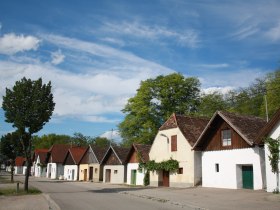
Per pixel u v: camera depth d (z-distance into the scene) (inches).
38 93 1224.8
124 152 2188.7
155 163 1612.9
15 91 1219.2
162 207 771.4
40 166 3828.7
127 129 2374.5
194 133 1508.4
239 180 1216.2
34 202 908.0
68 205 828.6
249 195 975.6
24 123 1208.2
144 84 2282.2
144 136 2210.9
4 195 1139.9
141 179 1806.1
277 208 718.5
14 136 1931.6
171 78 2260.1
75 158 2925.7
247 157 1183.6
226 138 1280.8
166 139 1581.0
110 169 2217.0
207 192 1123.3
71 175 2952.8
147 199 979.3
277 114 1034.7
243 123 1264.8
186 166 1438.2
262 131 1073.5
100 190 1409.9
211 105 2411.4
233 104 2402.8
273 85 2003.0
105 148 2657.5
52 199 993.5
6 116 1229.7
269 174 1038.4
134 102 2293.3
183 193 1122.7
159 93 2258.9
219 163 1288.1
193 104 2337.6
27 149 1253.1
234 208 733.3
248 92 2279.8
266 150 1053.2
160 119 2269.9
